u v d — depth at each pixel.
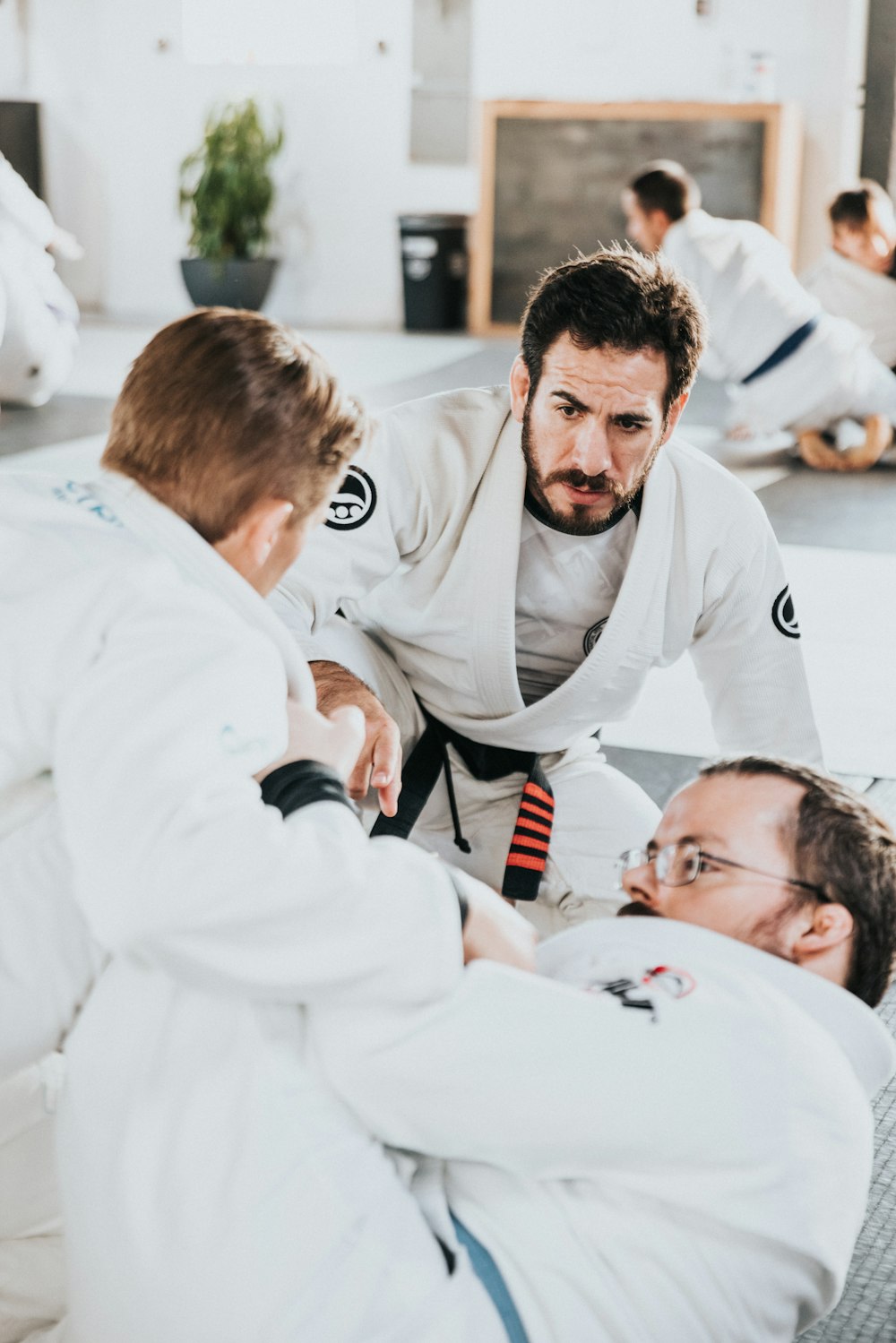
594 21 8.93
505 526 1.94
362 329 9.74
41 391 6.49
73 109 9.84
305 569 1.94
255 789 1.10
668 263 1.76
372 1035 1.10
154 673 1.08
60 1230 1.35
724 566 2.00
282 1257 1.05
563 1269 1.08
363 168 9.55
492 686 2.07
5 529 1.15
